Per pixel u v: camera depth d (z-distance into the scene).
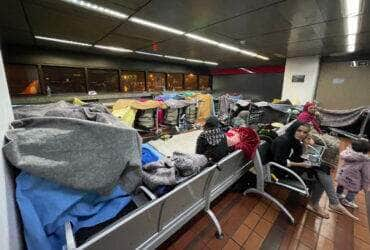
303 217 1.96
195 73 10.25
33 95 5.59
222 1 2.41
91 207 1.00
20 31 3.79
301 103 6.97
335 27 3.39
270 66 8.82
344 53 6.07
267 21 3.13
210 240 1.66
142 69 8.07
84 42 4.83
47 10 2.70
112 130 1.01
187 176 1.32
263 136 2.23
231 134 2.05
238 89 10.12
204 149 1.83
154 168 1.29
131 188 1.13
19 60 5.21
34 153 0.88
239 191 2.35
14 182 0.94
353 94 6.25
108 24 3.35
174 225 1.33
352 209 2.12
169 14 2.87
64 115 1.23
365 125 4.50
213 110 5.53
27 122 0.97
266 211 2.03
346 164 2.15
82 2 2.45
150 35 4.09
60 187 0.92
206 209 1.69
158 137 4.15
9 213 0.80
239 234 1.73
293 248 1.61
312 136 2.69
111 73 7.30
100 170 0.96
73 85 6.40
